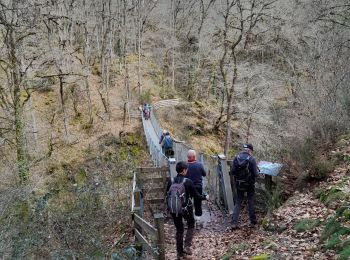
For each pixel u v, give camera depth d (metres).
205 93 39.94
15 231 6.82
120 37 43.25
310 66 18.56
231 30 33.41
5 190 8.58
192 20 45.69
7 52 16.11
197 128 33.59
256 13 27.20
